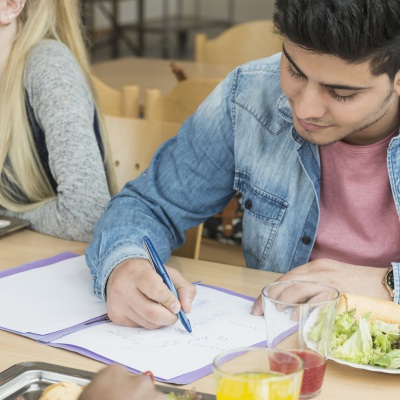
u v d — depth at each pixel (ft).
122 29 39.60
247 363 4.08
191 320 5.81
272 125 7.21
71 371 4.83
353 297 5.56
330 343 5.04
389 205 6.81
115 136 9.37
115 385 4.06
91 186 8.23
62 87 8.64
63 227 7.89
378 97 5.42
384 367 4.98
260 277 6.72
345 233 7.02
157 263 5.85
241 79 7.42
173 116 11.85
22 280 6.53
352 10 4.98
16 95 8.73
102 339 5.48
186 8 46.50
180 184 7.39
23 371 4.80
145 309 5.61
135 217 7.02
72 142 8.41
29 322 5.74
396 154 6.56
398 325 5.45
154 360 5.19
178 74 13.80
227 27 45.24
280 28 5.28
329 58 5.17
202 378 4.98
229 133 7.41
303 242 7.18
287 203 7.20
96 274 6.34
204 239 11.64
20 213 8.27
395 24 5.08
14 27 8.83
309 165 6.95
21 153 8.76
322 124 5.58
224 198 7.72
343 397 4.80
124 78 15.87
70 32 9.18
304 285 5.12
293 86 5.52
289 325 4.71
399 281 5.96
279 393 3.80
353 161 6.73
